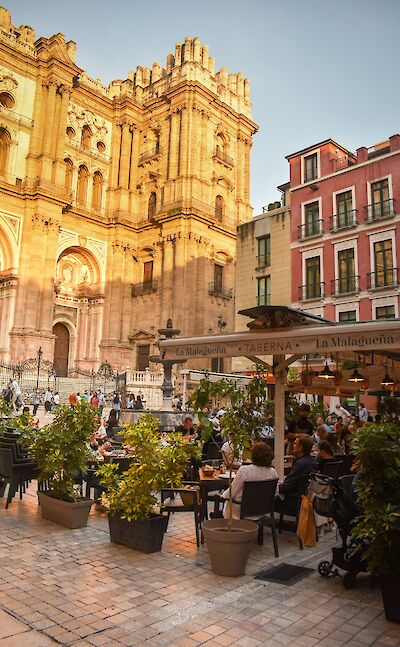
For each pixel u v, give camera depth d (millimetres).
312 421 15961
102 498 10047
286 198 38625
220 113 49906
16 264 40281
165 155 48094
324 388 15562
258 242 36250
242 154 52062
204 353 9336
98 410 9680
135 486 7613
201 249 45688
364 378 13328
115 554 7516
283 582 6609
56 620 5324
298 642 5020
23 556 7316
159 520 7758
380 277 28828
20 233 40781
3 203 40031
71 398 28812
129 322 47406
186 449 8234
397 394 18234
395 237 28312
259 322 8891
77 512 8906
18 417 12688
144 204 49062
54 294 44844
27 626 5168
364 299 29188
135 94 50812
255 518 7754
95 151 47812
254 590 6309
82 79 47562
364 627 5383
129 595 6023
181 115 47188
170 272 45250
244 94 54156
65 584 6309
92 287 47281
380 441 5996
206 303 45344
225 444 10734
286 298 33344
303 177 33688
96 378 41344
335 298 30500
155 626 5262
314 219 32656
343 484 7156
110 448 12367
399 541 5516
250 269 36312
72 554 7469
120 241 47375
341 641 5062
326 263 31422
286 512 8727
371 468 5938
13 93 41844
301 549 8094
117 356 45812
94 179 48031
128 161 49312
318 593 6281
